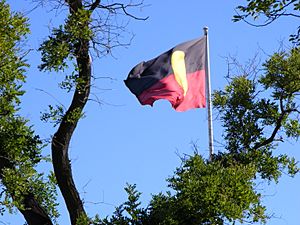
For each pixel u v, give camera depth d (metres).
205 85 32.53
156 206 28.08
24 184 28.81
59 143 28.45
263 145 31.58
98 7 28.81
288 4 22.06
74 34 28.38
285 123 31.58
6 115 30.02
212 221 28.11
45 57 28.48
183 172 28.67
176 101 31.95
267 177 31.23
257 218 28.48
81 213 28.19
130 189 27.77
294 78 31.73
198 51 32.88
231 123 31.92
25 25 30.36
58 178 28.41
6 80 29.88
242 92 32.09
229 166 30.28
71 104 28.62
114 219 27.50
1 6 30.22
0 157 29.62
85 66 28.66
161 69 32.16
